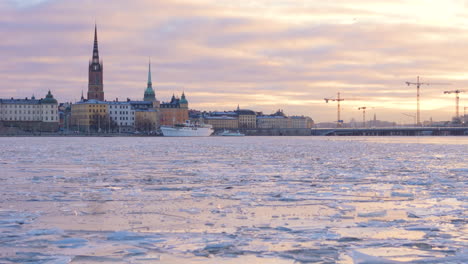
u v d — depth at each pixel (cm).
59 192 3134
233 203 2702
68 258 1655
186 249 1759
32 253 1716
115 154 7956
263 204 2667
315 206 2602
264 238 1911
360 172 4519
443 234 1966
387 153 8344
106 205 2633
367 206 2597
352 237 1925
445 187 3375
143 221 2222
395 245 1809
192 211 2447
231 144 14188
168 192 3142
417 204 2653
